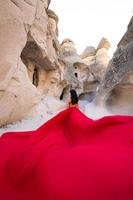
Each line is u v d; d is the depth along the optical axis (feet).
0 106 28.32
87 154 6.49
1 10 29.45
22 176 6.51
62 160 6.35
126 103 51.16
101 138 7.73
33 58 62.44
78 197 5.48
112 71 53.93
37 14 53.42
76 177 5.86
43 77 71.46
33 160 6.71
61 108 52.21
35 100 38.96
